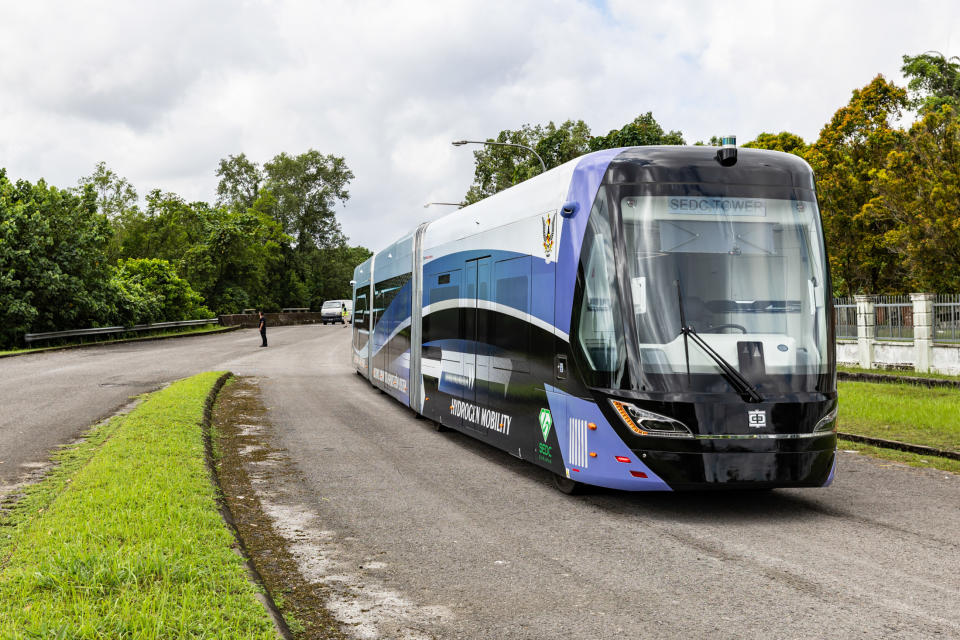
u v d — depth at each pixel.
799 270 7.55
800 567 5.75
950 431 11.71
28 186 37.59
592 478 7.55
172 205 69.19
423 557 6.06
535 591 5.28
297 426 13.16
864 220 28.22
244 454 10.46
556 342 8.27
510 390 9.48
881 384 18.08
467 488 8.57
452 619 4.78
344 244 88.50
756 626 4.62
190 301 51.88
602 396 7.40
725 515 7.40
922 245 23.19
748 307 7.35
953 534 6.70
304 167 85.50
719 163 7.66
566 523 7.09
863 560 5.93
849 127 31.70
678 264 7.38
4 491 7.89
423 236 13.88
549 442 8.41
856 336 21.42
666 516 7.36
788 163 7.85
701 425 6.98
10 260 34.78
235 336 47.06
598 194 7.71
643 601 5.07
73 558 4.98
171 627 4.06
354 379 22.39
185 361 27.66
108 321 40.25
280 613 4.72
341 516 7.32
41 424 12.52
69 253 37.03
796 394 7.18
